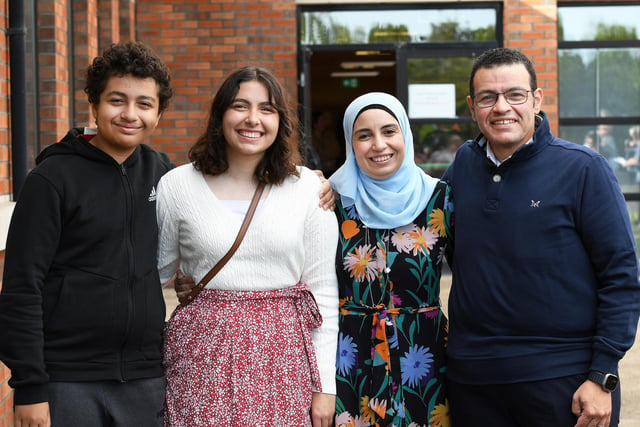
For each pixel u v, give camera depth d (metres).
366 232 3.08
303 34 8.58
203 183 2.85
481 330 2.84
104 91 2.65
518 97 2.81
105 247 2.62
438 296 3.10
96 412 2.62
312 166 8.44
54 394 2.56
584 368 2.72
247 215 2.80
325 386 2.87
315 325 2.89
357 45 8.57
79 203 2.58
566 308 2.73
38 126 5.47
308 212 2.90
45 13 5.47
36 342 2.49
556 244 2.74
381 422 2.99
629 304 2.67
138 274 2.68
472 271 2.86
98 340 2.61
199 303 2.80
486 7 8.53
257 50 8.46
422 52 8.56
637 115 8.64
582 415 2.67
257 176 2.88
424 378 3.01
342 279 3.08
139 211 2.72
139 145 2.88
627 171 8.66
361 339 3.04
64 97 5.74
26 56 4.78
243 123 2.79
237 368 2.71
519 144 2.84
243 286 2.79
